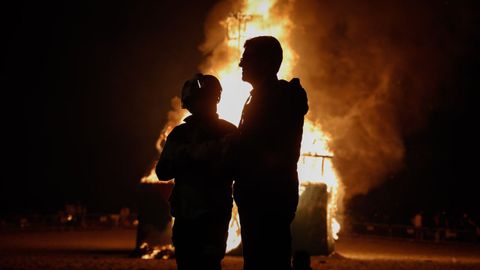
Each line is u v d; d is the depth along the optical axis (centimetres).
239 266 1553
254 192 480
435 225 3088
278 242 482
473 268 1669
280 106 481
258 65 497
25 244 2200
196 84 525
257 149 478
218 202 507
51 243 2264
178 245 512
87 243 2295
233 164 493
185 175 510
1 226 3028
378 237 3034
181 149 508
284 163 481
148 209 1870
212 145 498
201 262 504
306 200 1923
